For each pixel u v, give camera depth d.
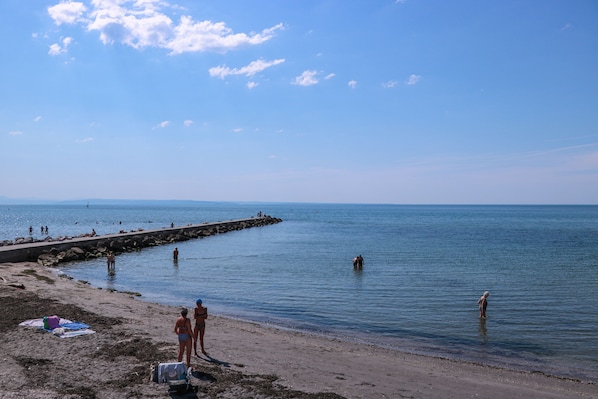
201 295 30.98
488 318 24.97
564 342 20.73
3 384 11.70
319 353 17.25
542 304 28.48
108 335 16.75
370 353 18.30
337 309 26.95
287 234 94.75
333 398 12.05
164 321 20.50
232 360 15.14
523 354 19.08
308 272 41.66
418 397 12.88
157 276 39.47
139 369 13.29
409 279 37.75
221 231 97.75
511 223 140.25
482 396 13.40
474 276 39.41
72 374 12.75
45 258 46.56
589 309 27.17
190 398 11.53
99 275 40.00
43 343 15.41
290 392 12.25
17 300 21.91
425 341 20.83
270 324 23.22
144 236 70.25
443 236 87.50
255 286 34.44
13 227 117.62
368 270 42.91
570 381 15.72
